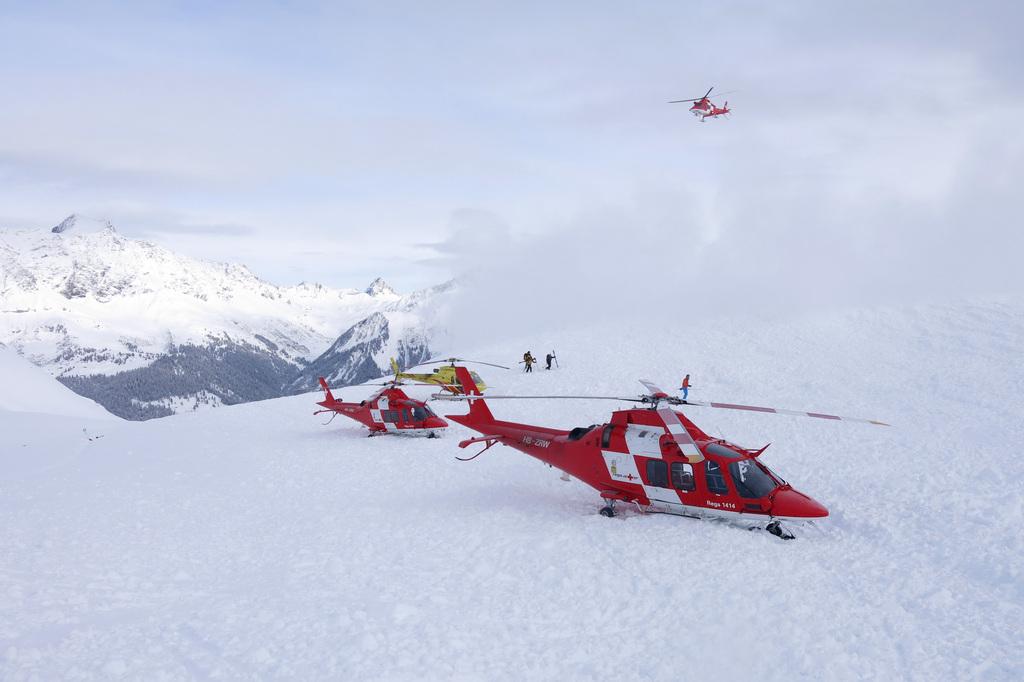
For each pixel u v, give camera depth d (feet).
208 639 37.55
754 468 49.34
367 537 55.01
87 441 127.65
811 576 40.91
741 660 32.27
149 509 70.49
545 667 32.89
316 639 36.78
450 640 35.83
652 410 53.26
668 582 41.16
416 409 97.96
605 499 56.03
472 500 64.13
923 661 31.27
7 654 35.91
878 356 120.57
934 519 48.88
